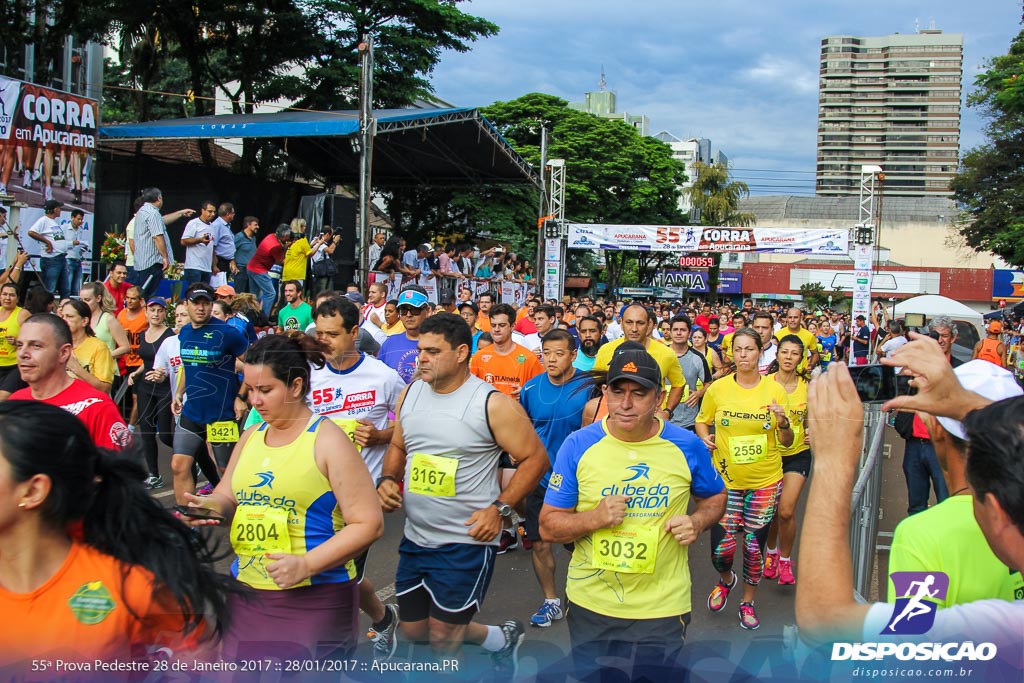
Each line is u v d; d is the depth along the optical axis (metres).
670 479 3.15
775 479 4.79
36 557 2.11
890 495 7.73
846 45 143.25
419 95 25.36
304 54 23.03
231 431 4.93
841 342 23.97
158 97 28.48
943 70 140.12
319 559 2.79
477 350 6.46
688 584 3.24
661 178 40.06
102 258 11.83
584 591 3.21
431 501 3.48
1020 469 1.52
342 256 14.71
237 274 12.48
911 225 71.44
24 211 12.21
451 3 24.31
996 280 54.72
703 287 51.72
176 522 2.28
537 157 36.19
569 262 46.78
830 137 144.00
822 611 1.70
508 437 3.52
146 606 2.18
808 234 22.06
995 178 31.55
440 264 16.55
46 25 17.70
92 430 3.73
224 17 21.38
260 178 21.12
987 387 2.32
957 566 2.06
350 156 22.81
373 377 4.29
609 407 3.16
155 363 5.19
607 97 118.69
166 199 18.50
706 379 7.09
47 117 12.67
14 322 6.98
